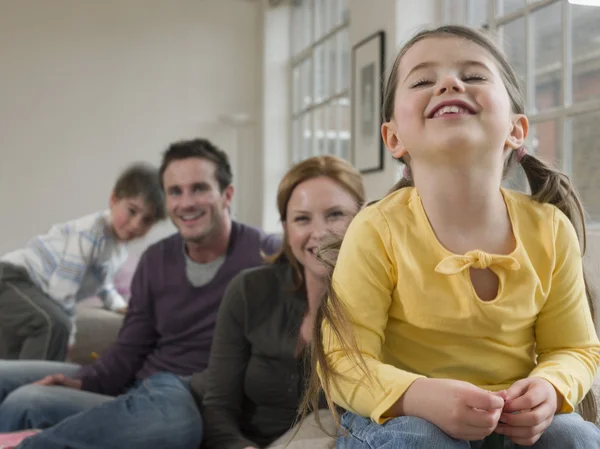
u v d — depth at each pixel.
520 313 0.77
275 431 1.43
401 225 0.82
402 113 0.78
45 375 1.93
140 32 4.48
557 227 0.83
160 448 1.31
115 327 2.79
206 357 1.80
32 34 4.26
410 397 0.71
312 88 4.27
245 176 4.71
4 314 2.49
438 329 0.77
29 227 4.25
